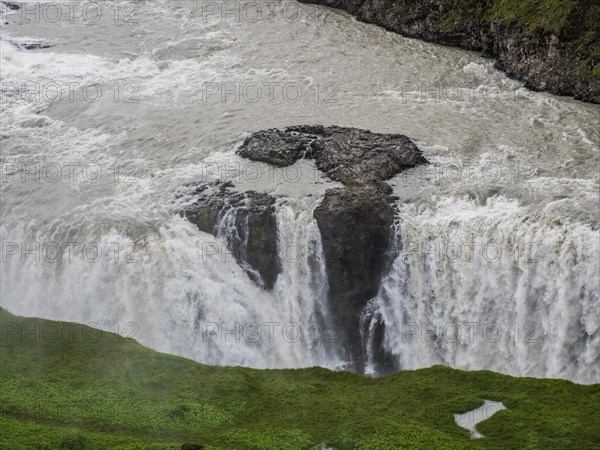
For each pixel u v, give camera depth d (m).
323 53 131.12
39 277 100.94
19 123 117.19
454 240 95.25
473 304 95.00
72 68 128.88
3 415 81.06
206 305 97.12
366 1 141.12
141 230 99.31
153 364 88.94
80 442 76.62
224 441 77.81
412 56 130.12
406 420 79.75
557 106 117.00
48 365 88.94
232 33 137.50
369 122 113.50
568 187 99.94
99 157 110.69
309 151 106.69
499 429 78.06
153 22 141.12
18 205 104.31
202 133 113.25
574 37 120.94
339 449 76.88
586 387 83.12
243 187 101.94
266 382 87.38
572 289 92.12
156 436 78.81
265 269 98.06
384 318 97.00
